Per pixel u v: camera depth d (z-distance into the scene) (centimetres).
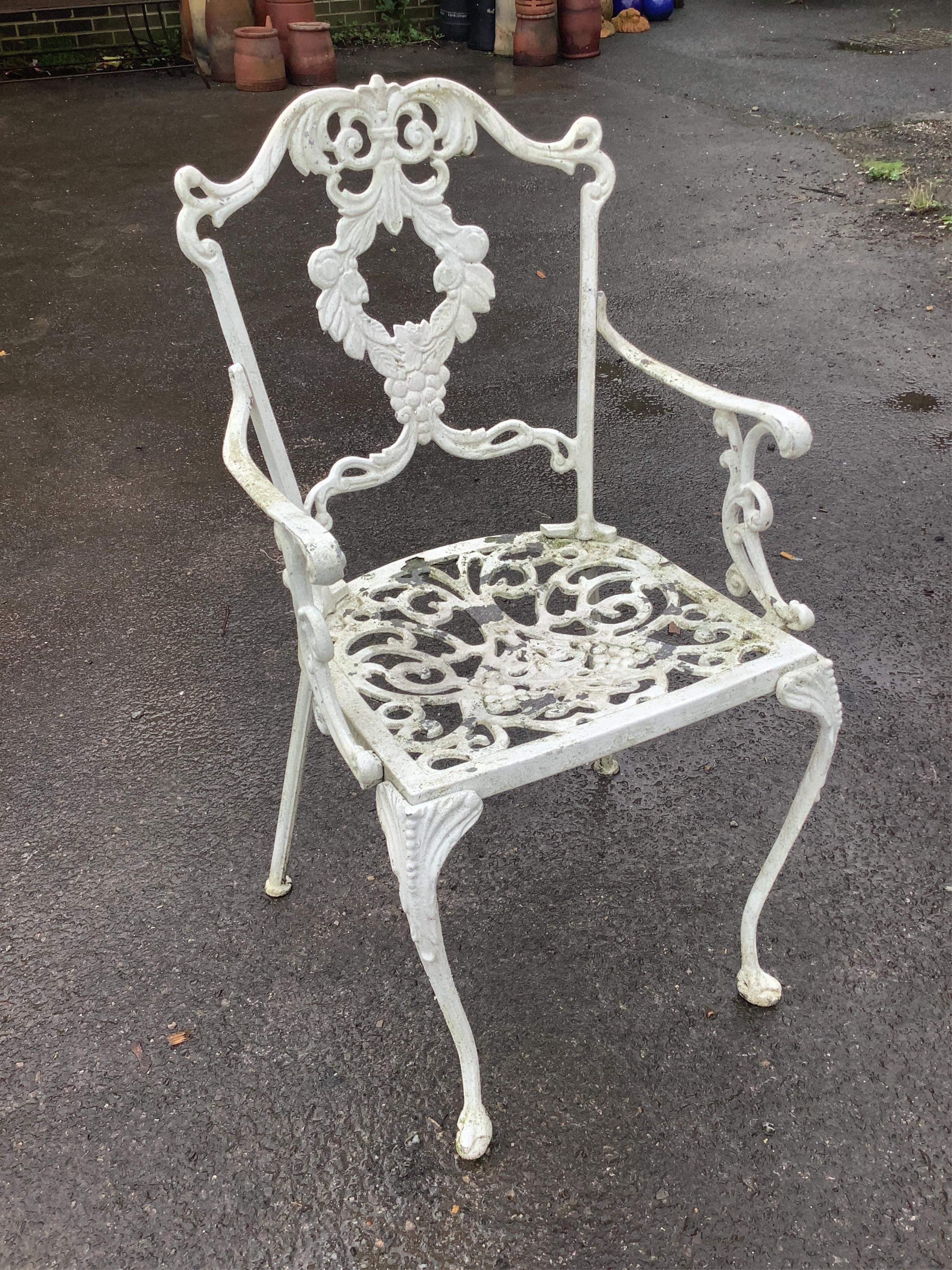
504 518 297
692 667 149
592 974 177
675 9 984
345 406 362
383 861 199
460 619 265
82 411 365
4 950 183
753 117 662
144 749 226
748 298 429
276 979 177
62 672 248
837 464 316
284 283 460
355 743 132
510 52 816
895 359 377
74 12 788
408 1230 142
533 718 142
